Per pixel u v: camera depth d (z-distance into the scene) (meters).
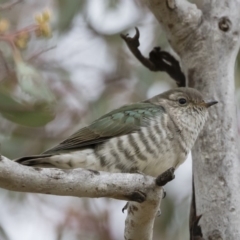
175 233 14.49
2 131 13.85
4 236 13.64
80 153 10.50
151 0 11.09
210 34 11.14
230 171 10.30
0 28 9.86
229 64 11.05
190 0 13.09
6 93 10.20
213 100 10.82
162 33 15.23
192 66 11.19
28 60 11.84
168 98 11.27
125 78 15.20
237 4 11.32
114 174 8.46
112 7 15.02
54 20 14.48
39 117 10.29
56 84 14.51
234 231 10.00
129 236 9.54
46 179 7.84
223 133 10.58
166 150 10.64
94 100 14.72
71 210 14.45
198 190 10.37
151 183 8.64
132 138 10.64
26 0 13.81
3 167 7.53
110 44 15.21
